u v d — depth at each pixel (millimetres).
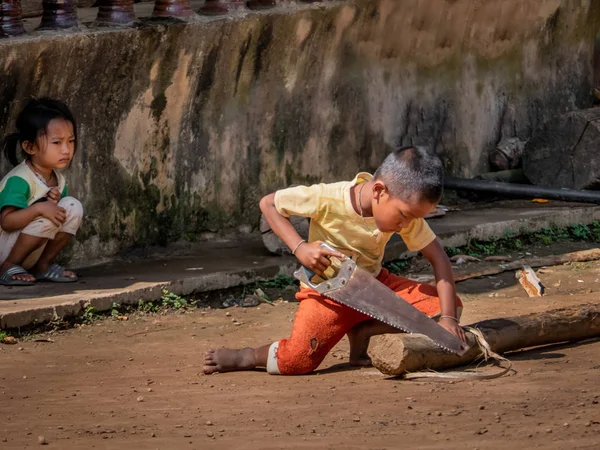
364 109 32938
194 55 27547
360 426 13562
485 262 29406
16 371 18422
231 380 17219
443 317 16859
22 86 24453
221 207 29609
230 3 28312
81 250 26547
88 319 22500
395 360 16344
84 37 24906
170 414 14805
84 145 26219
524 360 17641
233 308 24453
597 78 41344
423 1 33500
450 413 14062
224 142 29375
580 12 39406
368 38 32344
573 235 32812
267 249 27781
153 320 22969
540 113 38750
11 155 23938
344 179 32688
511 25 37094
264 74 29750
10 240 23719
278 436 13203
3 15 24172
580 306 18750
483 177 36281
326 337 17219
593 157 34719
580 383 15688
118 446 12852
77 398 16188
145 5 31734
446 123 35656
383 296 16562
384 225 16562
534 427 13086
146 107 27266
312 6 29844
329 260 16688
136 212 27688
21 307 21656
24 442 13219
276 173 30766
